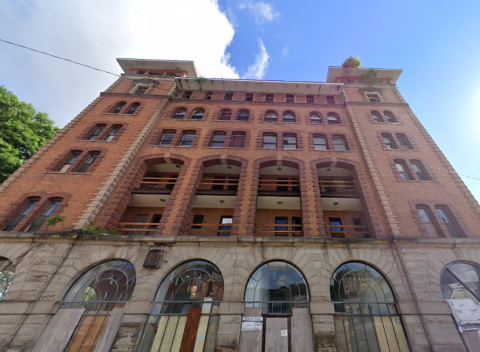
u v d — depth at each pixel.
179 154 18.30
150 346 10.10
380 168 16.64
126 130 19.83
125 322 10.38
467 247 12.17
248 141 19.39
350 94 24.31
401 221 13.59
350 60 27.02
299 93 25.52
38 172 16.02
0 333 9.73
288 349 9.97
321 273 11.65
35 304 10.56
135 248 12.48
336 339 10.05
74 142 18.55
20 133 20.78
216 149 18.64
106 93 24.14
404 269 11.61
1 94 21.31
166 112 22.83
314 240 12.55
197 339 10.22
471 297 10.85
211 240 12.58
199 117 22.94
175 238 12.64
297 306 11.01
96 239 12.59
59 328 10.27
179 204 14.91
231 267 11.91
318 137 20.30
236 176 19.69
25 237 12.23
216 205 18.00
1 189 14.66
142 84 26.17
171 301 11.17
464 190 15.15
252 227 13.68
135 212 18.00
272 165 18.09
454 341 9.68
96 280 11.75
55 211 13.74
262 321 10.63
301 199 15.18
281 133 20.19
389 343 10.02
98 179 15.73
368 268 11.99
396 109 22.14
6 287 11.13
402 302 10.77
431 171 16.50
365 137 19.08
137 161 17.69
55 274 11.48
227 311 10.62
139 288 11.29
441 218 14.09
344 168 18.08
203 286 11.61
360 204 16.81
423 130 19.66
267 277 11.84
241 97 25.34
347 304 10.97
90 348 9.89
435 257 11.91
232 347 9.78
